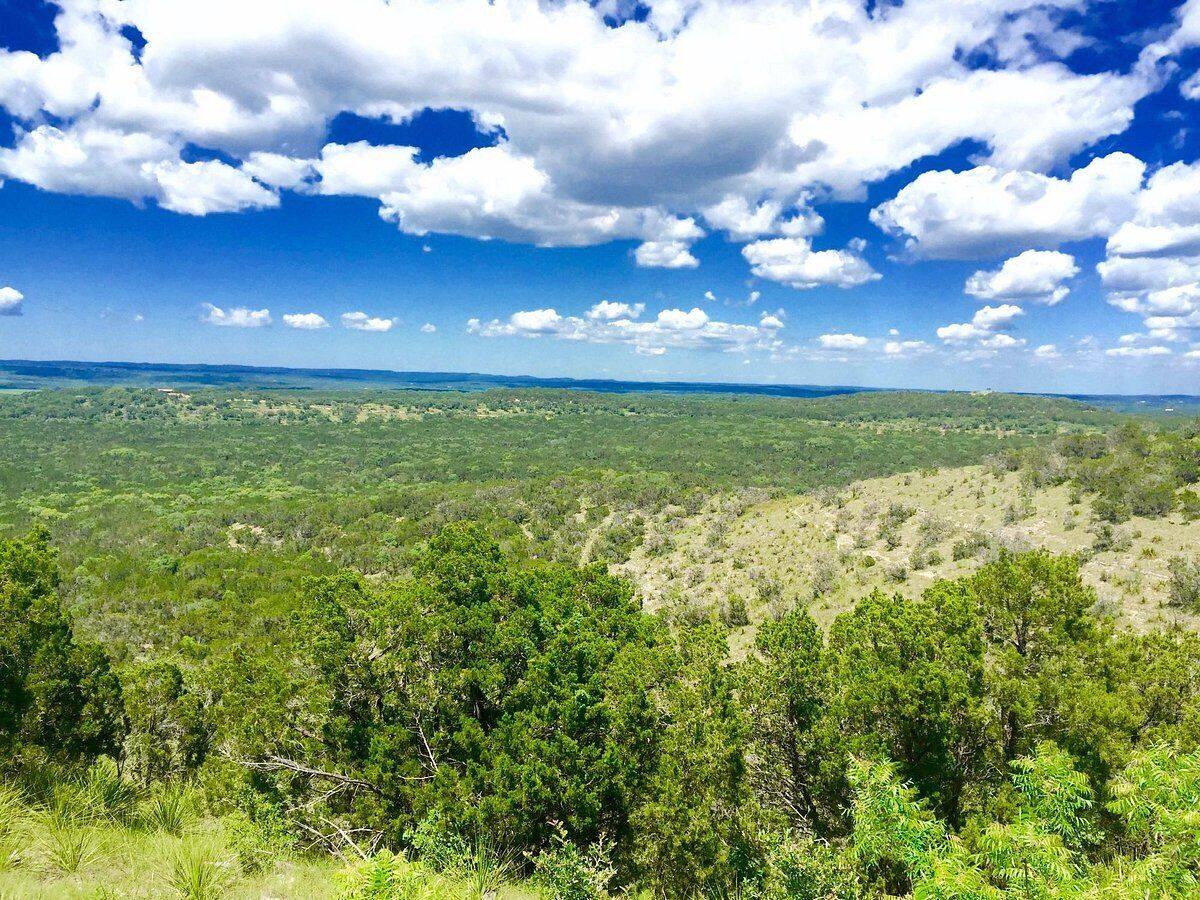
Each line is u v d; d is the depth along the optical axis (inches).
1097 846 429.4
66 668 692.7
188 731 832.9
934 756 537.0
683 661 717.9
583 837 574.2
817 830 582.6
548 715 609.3
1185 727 524.4
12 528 4921.3
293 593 3075.8
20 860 263.1
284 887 299.4
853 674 609.0
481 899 319.0
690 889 512.1
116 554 4153.5
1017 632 611.2
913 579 1708.9
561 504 5319.9
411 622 665.6
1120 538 1503.4
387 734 628.7
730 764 556.7
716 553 2664.9
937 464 7091.5
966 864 231.0
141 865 284.5
